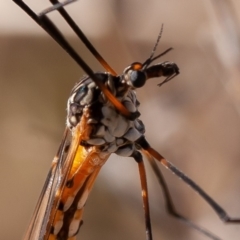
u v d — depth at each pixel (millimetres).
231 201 99
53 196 80
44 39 113
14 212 113
